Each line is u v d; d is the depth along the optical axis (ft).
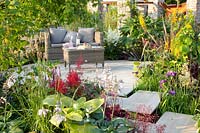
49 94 10.25
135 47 28.96
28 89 10.89
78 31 29.35
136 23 29.66
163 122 12.54
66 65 24.21
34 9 14.48
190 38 15.75
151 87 17.04
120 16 33.65
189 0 32.86
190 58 16.07
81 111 8.96
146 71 18.13
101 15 35.70
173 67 16.81
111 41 29.81
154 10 40.32
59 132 9.15
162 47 18.99
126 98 15.19
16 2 10.93
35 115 9.39
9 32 10.93
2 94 10.66
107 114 10.30
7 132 9.06
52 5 18.70
